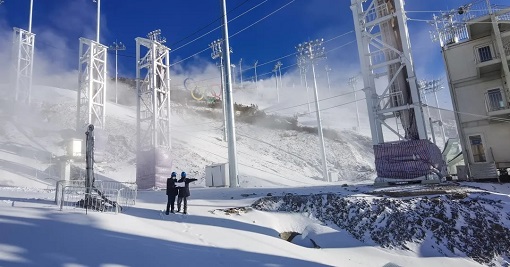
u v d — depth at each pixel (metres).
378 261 11.86
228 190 23.33
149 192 23.27
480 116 24.62
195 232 10.80
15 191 18.50
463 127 25.38
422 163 20.70
